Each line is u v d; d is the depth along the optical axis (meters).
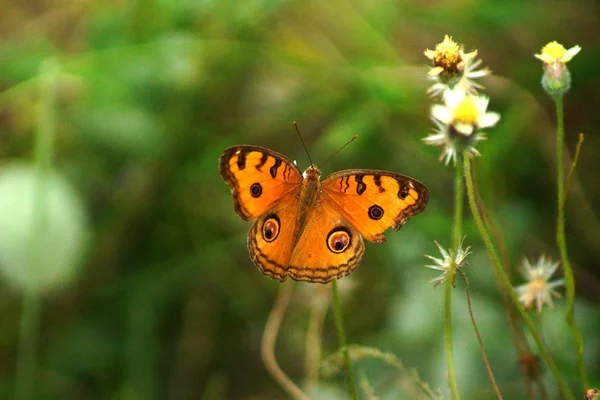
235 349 1.02
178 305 1.02
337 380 0.97
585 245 1.01
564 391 0.87
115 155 1.03
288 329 1.02
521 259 1.00
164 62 1.03
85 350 1.01
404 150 1.03
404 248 1.00
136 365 1.01
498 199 1.01
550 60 0.87
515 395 0.94
